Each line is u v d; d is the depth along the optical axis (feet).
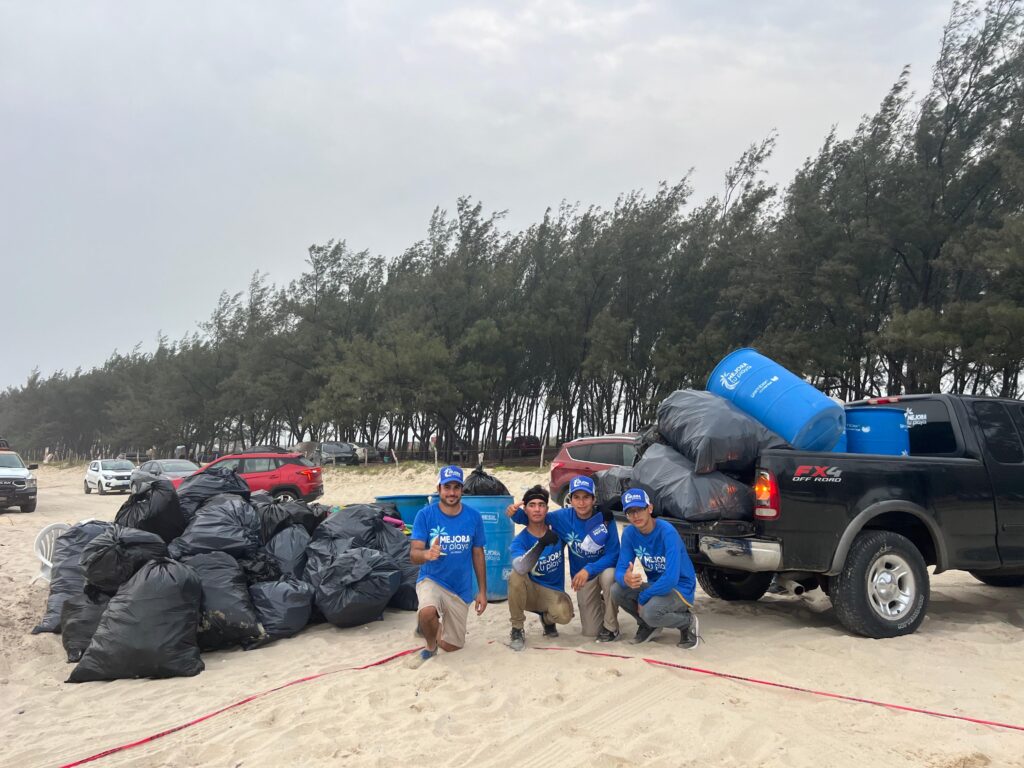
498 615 22.88
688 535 19.36
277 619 20.83
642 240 125.29
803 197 96.02
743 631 20.20
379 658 18.71
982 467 20.67
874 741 12.28
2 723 15.03
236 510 22.90
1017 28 81.05
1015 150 78.84
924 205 85.66
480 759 11.93
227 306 196.85
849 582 18.67
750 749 12.02
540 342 138.72
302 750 12.57
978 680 15.52
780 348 92.12
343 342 147.54
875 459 19.39
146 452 218.59
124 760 12.63
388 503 29.27
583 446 43.11
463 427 163.02
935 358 79.97
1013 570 21.26
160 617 17.92
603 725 13.16
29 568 32.45
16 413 355.56
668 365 111.55
